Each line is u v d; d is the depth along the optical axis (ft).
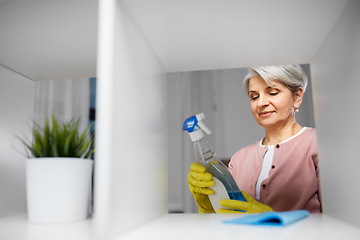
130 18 1.81
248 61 2.71
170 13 1.80
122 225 1.50
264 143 5.22
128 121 1.67
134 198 1.70
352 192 1.79
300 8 1.79
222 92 5.42
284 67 5.19
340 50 1.98
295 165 4.99
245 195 3.33
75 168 1.99
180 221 1.97
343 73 1.94
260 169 5.15
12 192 2.73
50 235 1.52
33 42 2.35
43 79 3.21
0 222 2.05
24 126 3.01
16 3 1.88
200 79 5.53
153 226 1.79
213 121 5.40
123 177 1.55
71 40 2.32
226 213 2.35
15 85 2.91
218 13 1.83
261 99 5.26
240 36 2.18
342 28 1.93
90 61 2.70
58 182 1.93
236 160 5.26
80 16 1.98
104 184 1.37
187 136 5.40
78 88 4.86
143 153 1.93
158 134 2.38
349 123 1.85
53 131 2.13
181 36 2.14
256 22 1.98
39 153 2.08
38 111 4.81
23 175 2.92
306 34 2.17
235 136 5.32
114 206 1.41
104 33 1.48
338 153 2.05
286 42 2.31
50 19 2.04
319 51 2.46
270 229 1.56
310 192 4.85
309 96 5.15
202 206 3.69
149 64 2.22
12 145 2.79
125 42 1.68
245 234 1.43
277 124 5.17
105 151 1.38
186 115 5.46
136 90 1.86
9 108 2.78
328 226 1.68
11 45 2.41
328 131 2.27
